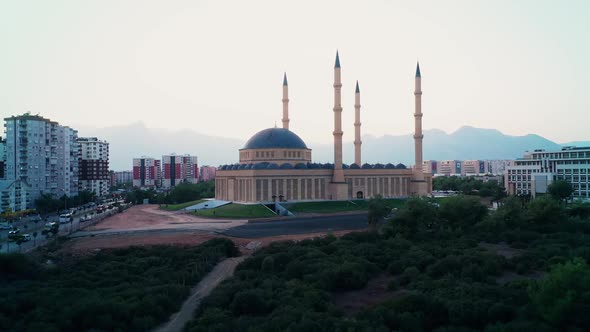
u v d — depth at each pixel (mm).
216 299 60344
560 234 96438
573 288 45438
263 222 146500
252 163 196875
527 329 43344
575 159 195250
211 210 174875
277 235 120125
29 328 50250
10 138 195125
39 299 60094
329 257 81312
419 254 80000
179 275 75125
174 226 140750
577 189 193875
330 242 97938
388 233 104875
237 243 110625
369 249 86562
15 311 56781
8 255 76375
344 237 101750
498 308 48906
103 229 136875
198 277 77438
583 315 43531
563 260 71250
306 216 158500
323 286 64250
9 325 53000
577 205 131250
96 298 59844
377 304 55750
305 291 61031
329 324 47375
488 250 84625
